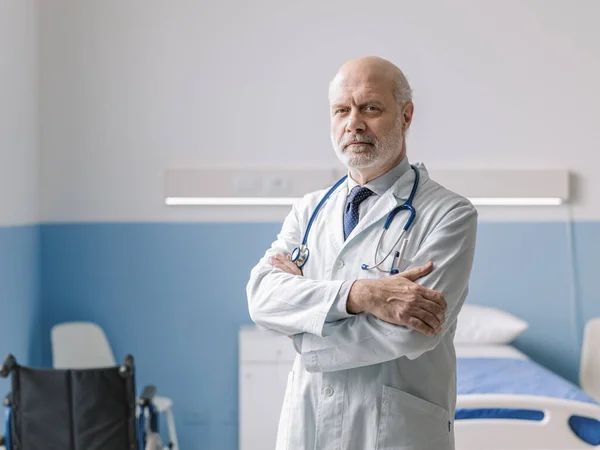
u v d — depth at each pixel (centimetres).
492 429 255
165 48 360
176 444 346
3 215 298
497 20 372
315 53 366
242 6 363
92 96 358
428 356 164
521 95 373
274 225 365
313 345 158
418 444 159
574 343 377
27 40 337
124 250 361
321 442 162
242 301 365
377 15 368
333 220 178
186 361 364
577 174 375
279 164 366
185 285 363
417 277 156
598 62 374
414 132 372
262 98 364
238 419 367
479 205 373
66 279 359
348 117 169
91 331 352
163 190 360
